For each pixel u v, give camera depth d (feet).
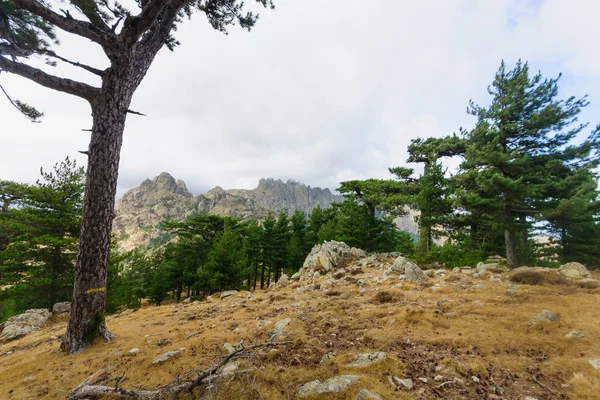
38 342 24.62
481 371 13.43
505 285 30.68
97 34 18.66
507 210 52.75
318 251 66.28
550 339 16.51
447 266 49.90
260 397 11.62
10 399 13.12
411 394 11.44
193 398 11.92
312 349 16.74
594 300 22.49
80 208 65.67
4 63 17.62
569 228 51.90
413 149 85.71
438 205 57.16
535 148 55.21
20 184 63.52
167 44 34.99
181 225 125.80
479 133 55.06
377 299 29.45
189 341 19.33
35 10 15.62
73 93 20.20
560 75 51.65
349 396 11.35
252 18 32.91
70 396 12.70
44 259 58.59
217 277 78.54
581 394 11.22
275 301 34.12
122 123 22.03
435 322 20.58
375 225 82.17
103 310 20.92
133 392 12.11
